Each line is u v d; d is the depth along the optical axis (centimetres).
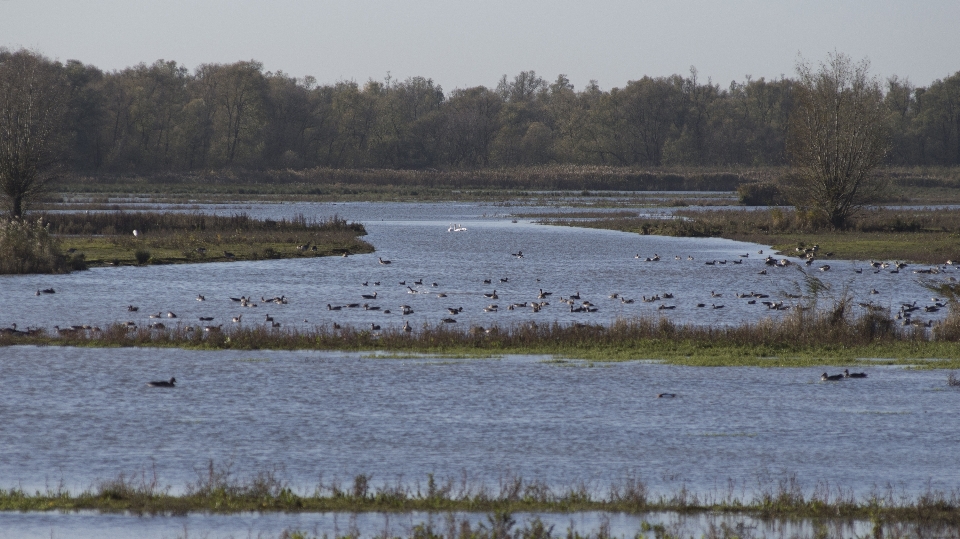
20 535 1531
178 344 3291
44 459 1969
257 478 1847
